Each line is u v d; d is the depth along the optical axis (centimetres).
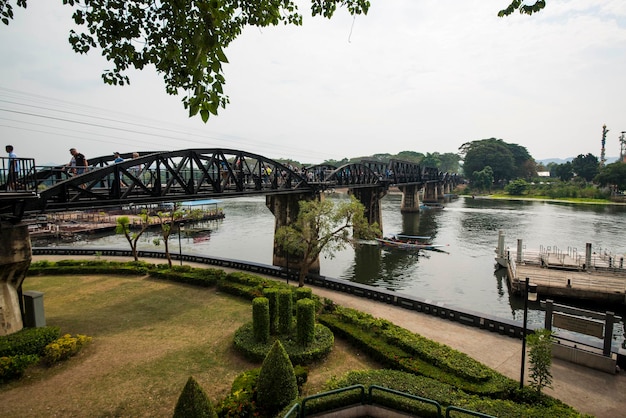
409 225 7050
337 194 13862
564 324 1527
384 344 1529
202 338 1686
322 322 1798
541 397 1123
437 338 1689
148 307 2108
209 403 893
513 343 1642
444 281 3591
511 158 14338
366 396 1103
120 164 1823
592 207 9656
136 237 3269
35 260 3419
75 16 897
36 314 1608
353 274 3841
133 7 914
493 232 6181
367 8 1087
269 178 3394
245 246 5188
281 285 2314
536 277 3152
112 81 983
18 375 1337
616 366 1411
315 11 1091
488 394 1162
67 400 1209
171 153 2116
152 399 1216
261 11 1017
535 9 932
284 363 1112
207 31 628
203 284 2506
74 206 1641
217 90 669
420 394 1088
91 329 1786
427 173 11175
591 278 3119
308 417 1030
